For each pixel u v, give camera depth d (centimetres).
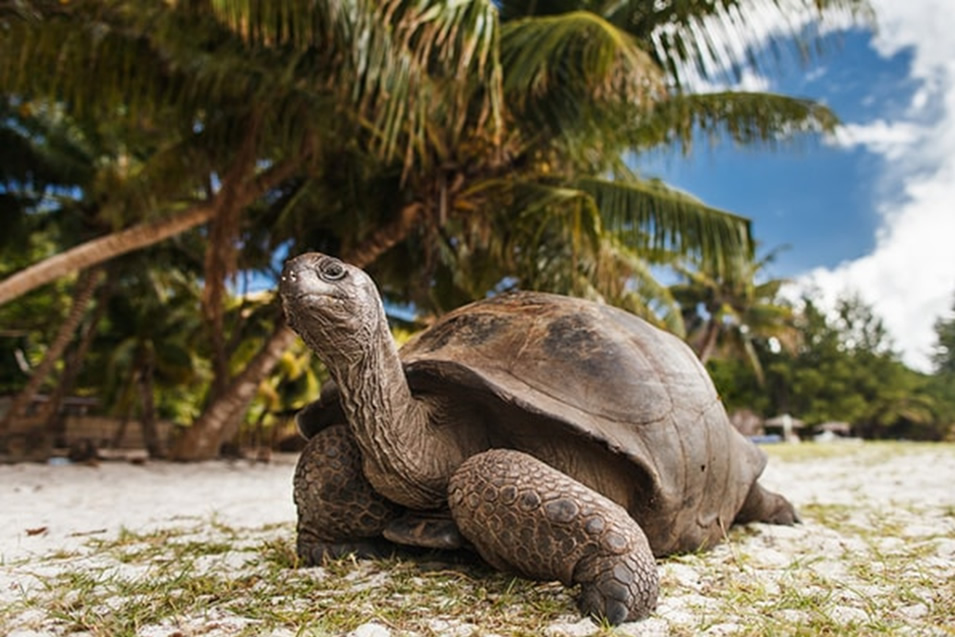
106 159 1345
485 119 787
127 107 938
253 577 267
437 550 281
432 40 658
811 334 3475
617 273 989
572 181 929
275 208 1188
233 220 938
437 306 1236
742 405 2914
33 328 1866
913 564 296
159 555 326
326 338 223
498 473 224
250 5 596
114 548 347
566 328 281
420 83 682
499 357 269
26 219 1422
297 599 234
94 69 832
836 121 911
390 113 660
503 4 872
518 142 862
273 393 1930
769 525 403
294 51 737
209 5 682
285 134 859
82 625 209
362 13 615
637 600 205
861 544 347
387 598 232
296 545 304
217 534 395
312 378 2036
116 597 242
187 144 970
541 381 258
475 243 1069
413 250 1105
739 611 219
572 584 217
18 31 784
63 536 388
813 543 350
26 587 259
